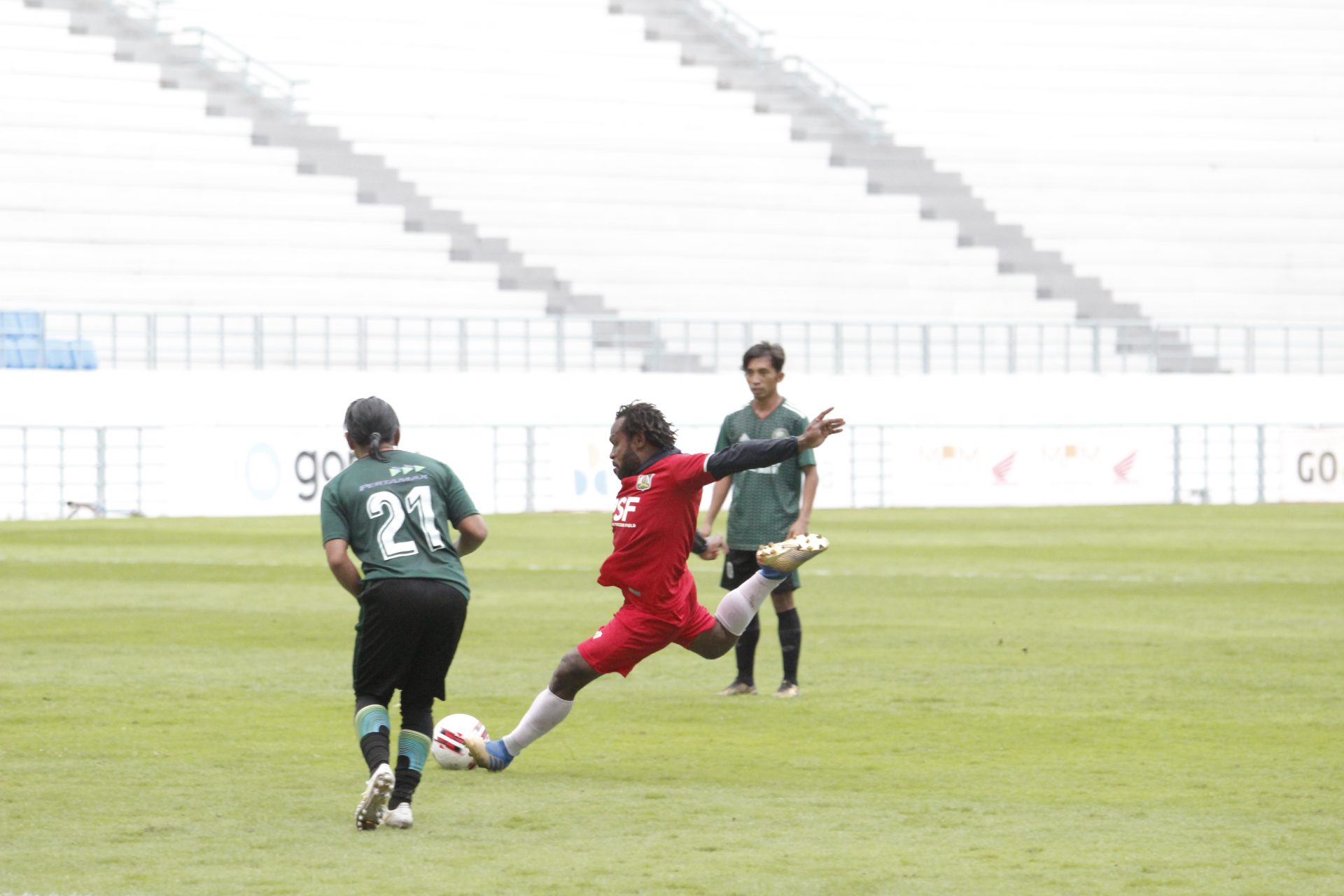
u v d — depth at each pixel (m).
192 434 89.62
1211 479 109.75
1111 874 18.17
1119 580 54.72
